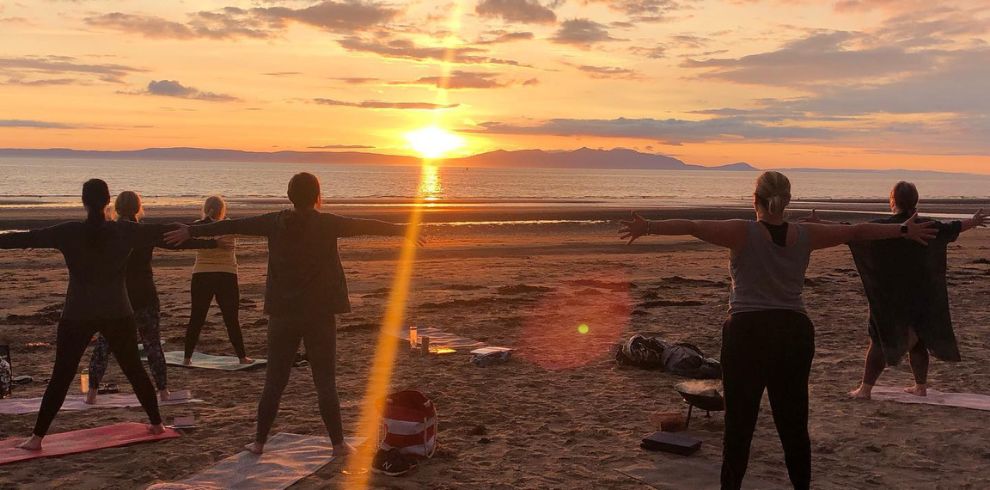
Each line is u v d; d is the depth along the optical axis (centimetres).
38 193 7481
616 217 4881
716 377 789
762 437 591
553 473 506
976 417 648
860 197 13075
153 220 3841
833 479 501
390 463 496
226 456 531
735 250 392
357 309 1311
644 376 808
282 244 500
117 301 535
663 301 1387
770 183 389
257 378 791
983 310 1282
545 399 708
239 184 12325
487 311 1294
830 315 1231
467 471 508
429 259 2325
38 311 1269
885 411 664
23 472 496
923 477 507
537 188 13838
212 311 1286
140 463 514
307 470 497
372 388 745
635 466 519
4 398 703
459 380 784
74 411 653
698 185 19812
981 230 3944
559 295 1512
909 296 666
